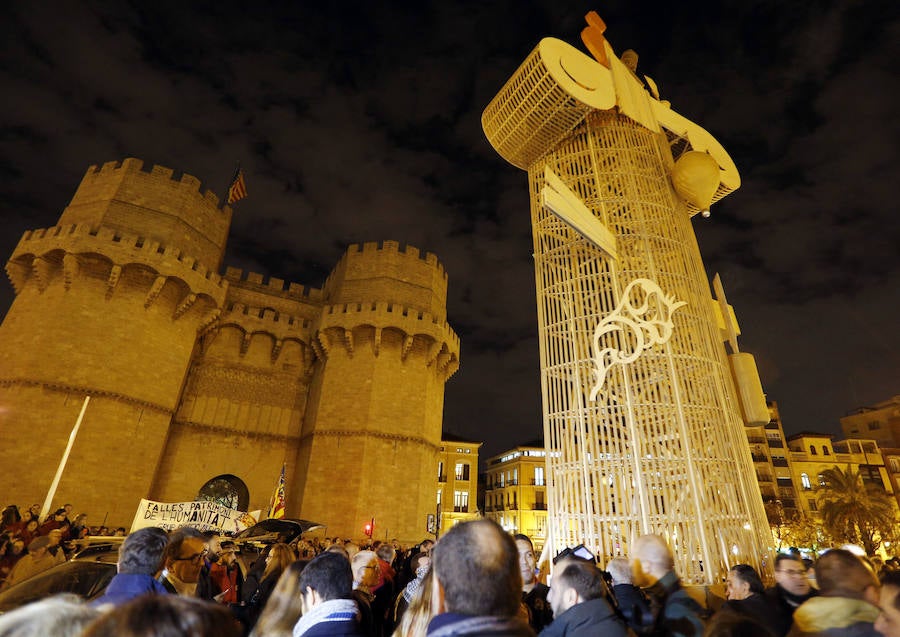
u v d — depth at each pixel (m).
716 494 13.07
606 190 16.59
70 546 12.07
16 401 25.30
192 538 6.02
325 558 3.87
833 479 43.12
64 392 26.19
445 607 2.67
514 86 17.88
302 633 3.41
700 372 14.48
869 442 63.22
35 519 13.11
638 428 13.47
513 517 65.38
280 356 37.19
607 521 12.77
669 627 4.40
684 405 13.62
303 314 39.03
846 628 3.72
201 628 1.59
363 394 34.53
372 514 31.70
